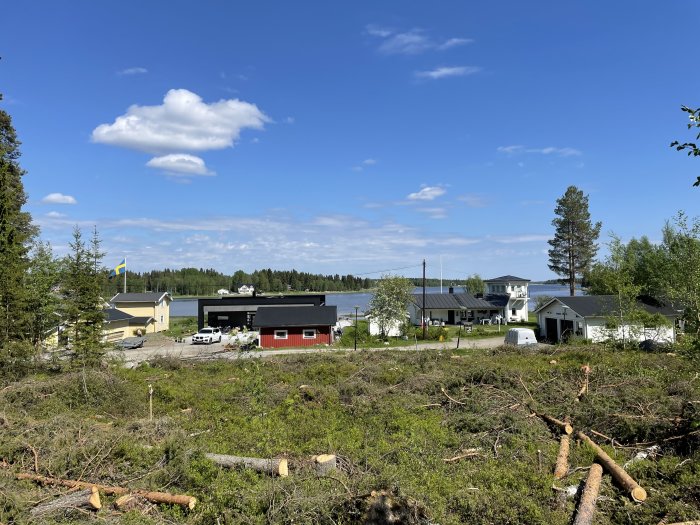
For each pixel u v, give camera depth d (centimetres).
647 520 606
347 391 1391
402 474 734
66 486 722
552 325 3828
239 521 602
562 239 5262
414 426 1027
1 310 1758
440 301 5369
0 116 2759
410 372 1708
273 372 1852
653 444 889
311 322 3706
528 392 1238
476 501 648
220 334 4175
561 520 611
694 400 989
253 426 1078
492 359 2088
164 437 911
